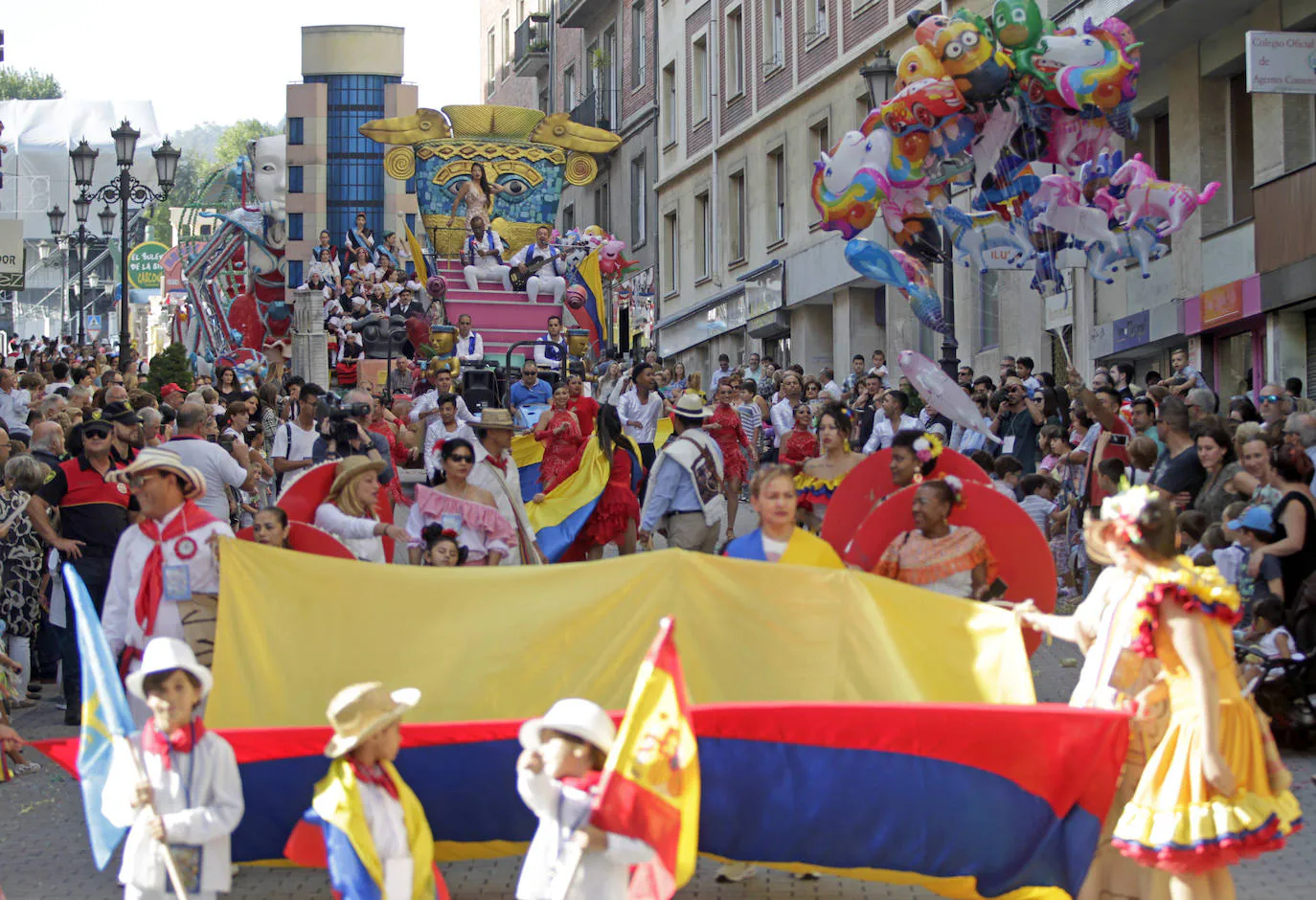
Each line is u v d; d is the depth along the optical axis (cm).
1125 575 682
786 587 812
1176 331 2653
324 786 618
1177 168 2722
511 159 4400
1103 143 1664
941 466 972
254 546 822
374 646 813
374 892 606
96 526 1205
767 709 698
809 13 4100
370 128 4353
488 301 4169
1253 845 639
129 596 877
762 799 700
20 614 1235
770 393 3164
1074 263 1784
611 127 5694
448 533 1080
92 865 842
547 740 596
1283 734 1065
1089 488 1524
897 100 1642
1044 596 877
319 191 6450
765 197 4381
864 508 969
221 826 629
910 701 779
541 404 2512
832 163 1683
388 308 4084
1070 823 687
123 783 630
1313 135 2439
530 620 816
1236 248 2544
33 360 3691
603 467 1584
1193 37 2622
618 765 587
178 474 875
